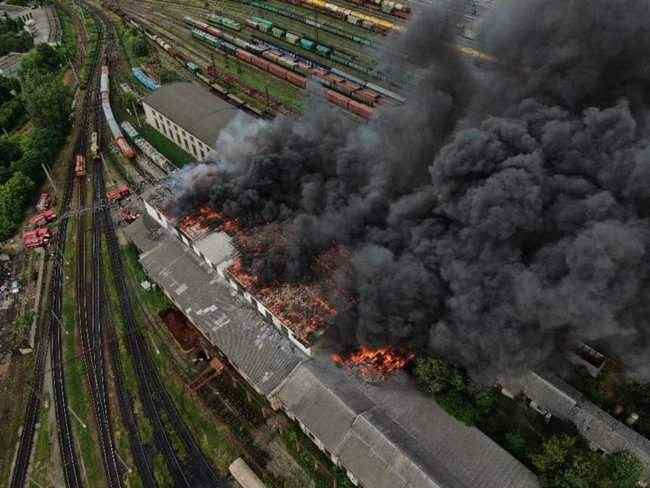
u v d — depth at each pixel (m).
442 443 41.00
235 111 82.50
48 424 49.72
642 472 38.41
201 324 53.38
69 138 94.94
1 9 155.62
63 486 44.84
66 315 60.81
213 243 59.00
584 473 36.66
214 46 118.81
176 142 88.44
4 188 76.94
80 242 71.38
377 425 41.00
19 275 67.00
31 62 115.00
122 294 62.62
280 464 44.47
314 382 45.16
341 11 119.50
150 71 112.81
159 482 44.25
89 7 156.25
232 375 51.19
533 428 43.84
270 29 119.44
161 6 147.62
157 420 48.97
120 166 86.00
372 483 38.72
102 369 54.16
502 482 38.59
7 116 100.56
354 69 99.81
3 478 46.00
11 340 58.47
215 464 45.12
